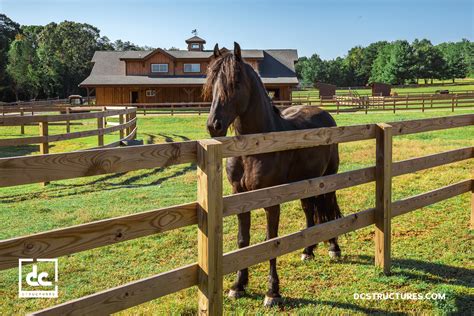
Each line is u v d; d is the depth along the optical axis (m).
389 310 3.50
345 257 4.64
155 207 6.64
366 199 6.96
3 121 8.38
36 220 6.00
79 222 5.87
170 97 40.84
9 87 57.69
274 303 3.59
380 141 4.14
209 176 2.70
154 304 3.62
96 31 88.88
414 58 92.00
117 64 44.53
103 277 4.23
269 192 3.21
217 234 2.79
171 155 2.64
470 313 3.44
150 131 19.34
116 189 8.15
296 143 3.40
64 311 2.23
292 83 40.25
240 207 3.01
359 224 4.09
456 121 5.16
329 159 4.70
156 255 4.77
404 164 4.43
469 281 4.01
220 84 3.47
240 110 3.60
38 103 39.84
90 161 2.30
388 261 4.27
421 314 3.41
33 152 13.37
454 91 58.88
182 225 2.74
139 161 2.50
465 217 5.93
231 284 4.08
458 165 9.58
